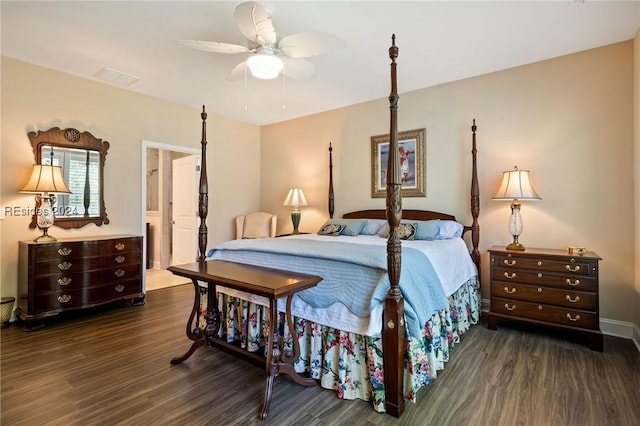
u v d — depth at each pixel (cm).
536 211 316
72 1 221
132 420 167
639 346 249
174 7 228
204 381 207
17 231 315
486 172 343
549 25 251
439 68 328
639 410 174
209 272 214
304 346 215
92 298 328
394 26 250
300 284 182
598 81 288
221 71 335
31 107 321
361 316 183
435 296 209
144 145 410
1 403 181
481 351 248
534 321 274
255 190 559
